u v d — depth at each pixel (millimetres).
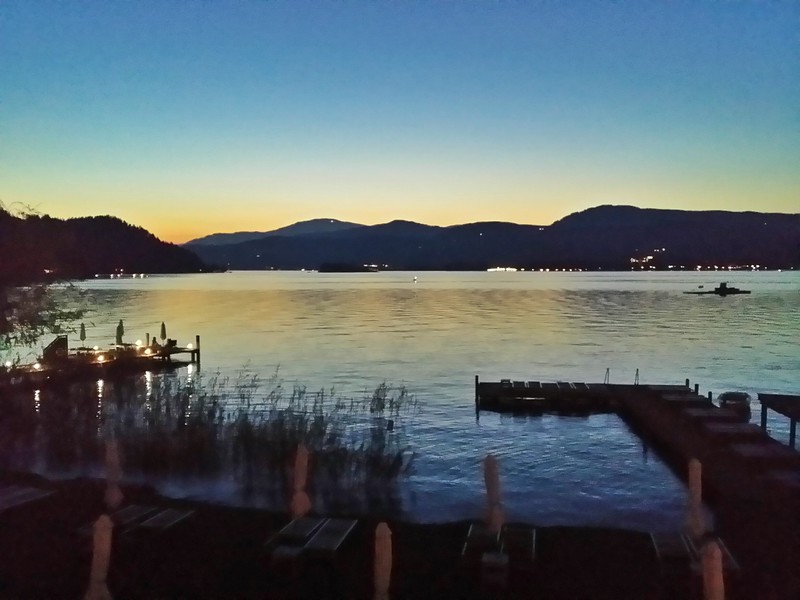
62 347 45188
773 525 17344
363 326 86125
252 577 13898
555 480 23812
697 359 57812
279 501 19828
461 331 79875
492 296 157250
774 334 76938
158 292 181750
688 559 14031
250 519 17078
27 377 31344
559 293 170875
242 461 22641
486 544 14938
